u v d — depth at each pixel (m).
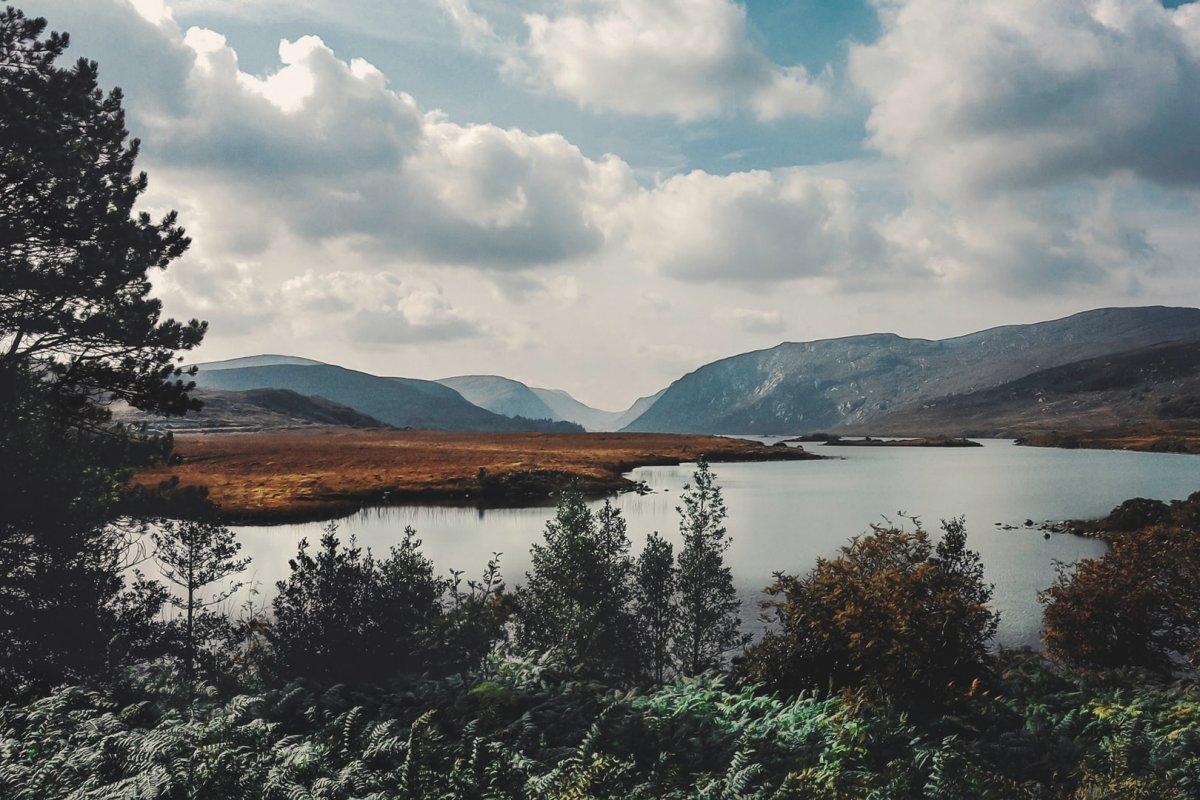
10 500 18.14
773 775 11.22
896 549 18.25
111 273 20.64
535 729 13.09
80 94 21.23
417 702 15.16
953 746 11.70
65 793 10.55
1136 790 10.07
